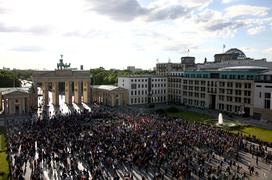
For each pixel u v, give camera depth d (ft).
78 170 180.55
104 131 263.70
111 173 182.70
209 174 178.40
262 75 386.52
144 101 530.27
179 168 181.68
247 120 369.09
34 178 161.07
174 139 240.53
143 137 245.86
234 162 200.85
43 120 314.55
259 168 197.77
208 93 472.44
